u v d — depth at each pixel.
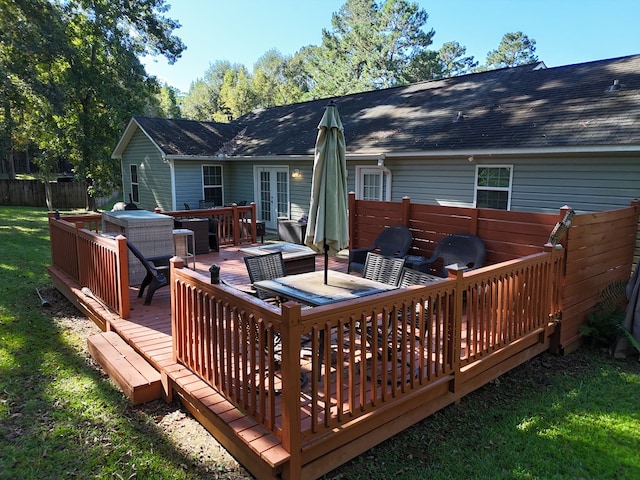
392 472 2.69
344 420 2.56
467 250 5.27
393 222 6.39
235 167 14.23
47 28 13.38
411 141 8.83
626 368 4.33
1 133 16.89
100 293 5.06
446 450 2.93
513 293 3.84
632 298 4.55
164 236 6.07
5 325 5.11
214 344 2.96
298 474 2.35
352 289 3.62
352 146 9.75
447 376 3.26
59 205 21.05
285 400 2.28
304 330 2.26
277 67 55.09
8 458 2.77
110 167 17.66
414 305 2.91
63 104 14.89
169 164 13.48
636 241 5.61
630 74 7.80
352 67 32.53
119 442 2.96
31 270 7.84
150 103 29.48
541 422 3.28
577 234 4.53
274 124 15.10
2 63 13.22
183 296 3.35
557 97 8.12
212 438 3.01
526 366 4.31
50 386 3.72
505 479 2.63
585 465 2.78
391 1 30.64
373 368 2.68
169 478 2.62
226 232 9.56
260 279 4.52
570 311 4.61
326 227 3.72
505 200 7.76
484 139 7.66
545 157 7.12
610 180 6.44
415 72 31.19
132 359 3.87
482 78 11.00
